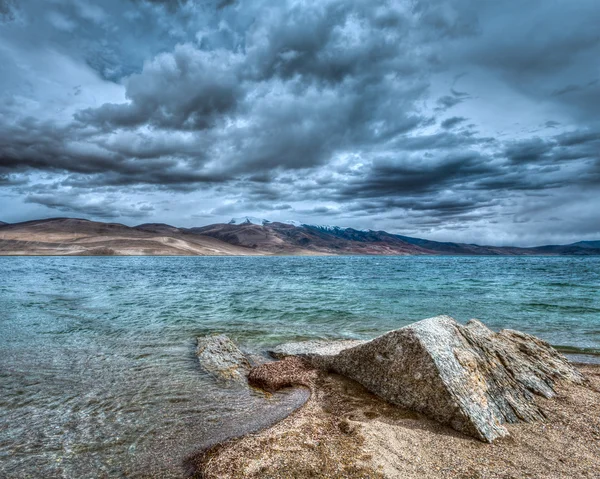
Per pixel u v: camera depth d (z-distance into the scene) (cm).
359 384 905
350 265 10762
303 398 859
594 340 1512
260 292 3206
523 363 957
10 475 546
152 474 550
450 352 795
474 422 657
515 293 3105
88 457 597
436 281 4469
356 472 532
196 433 680
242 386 937
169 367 1073
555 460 576
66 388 898
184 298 2727
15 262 11319
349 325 1767
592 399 839
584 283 4125
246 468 541
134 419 737
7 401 813
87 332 1523
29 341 1358
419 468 547
